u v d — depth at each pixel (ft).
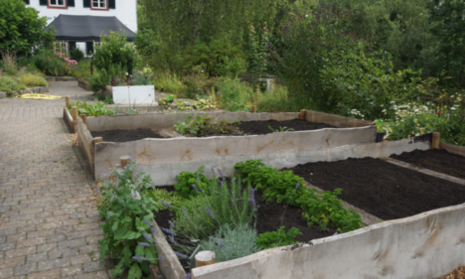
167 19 61.77
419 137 20.06
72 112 24.40
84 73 69.31
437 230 8.98
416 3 72.74
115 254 9.16
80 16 79.61
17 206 12.48
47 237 10.48
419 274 8.93
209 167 13.99
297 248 7.01
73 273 8.81
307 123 26.58
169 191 12.82
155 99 40.96
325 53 31.50
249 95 37.32
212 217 8.91
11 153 18.85
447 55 52.24
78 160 17.92
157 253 8.50
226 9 63.21
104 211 9.14
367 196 12.96
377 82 30.55
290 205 11.78
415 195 13.20
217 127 22.84
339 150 17.51
